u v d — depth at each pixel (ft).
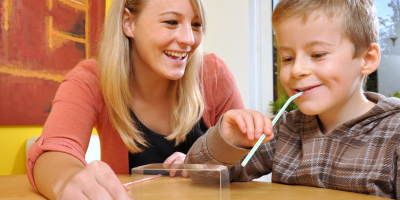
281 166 2.63
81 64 3.09
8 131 5.73
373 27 2.40
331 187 2.37
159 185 1.59
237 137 2.08
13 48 5.72
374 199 1.80
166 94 3.23
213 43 8.05
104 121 3.13
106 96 2.95
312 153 2.49
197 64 3.24
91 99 2.89
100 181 1.54
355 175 2.24
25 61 5.86
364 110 2.44
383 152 2.19
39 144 2.32
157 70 2.72
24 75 5.85
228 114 2.05
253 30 7.64
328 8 2.20
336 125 2.51
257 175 2.83
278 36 2.43
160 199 1.58
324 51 2.21
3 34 5.61
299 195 1.94
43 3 6.09
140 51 2.79
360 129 2.36
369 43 2.34
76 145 2.45
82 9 6.66
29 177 2.22
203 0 2.70
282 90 7.58
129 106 3.07
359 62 2.33
